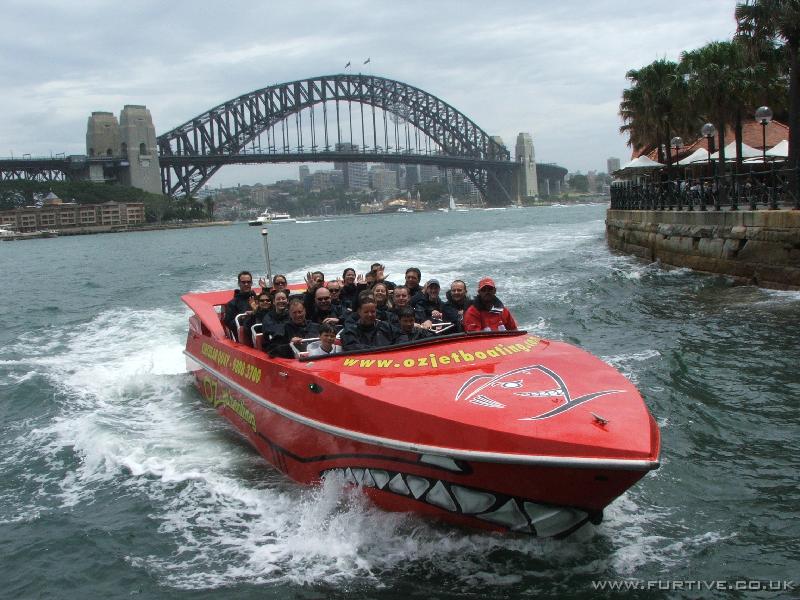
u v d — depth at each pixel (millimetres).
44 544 6000
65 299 24312
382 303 8180
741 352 10477
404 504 5793
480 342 6699
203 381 9781
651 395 8727
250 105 180250
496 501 5328
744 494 6145
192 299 10836
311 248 48844
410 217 168125
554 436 4957
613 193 39750
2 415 9711
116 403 9969
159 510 6512
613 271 21594
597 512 5219
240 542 5863
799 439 7223
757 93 27203
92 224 162625
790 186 17547
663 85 31969
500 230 61062
